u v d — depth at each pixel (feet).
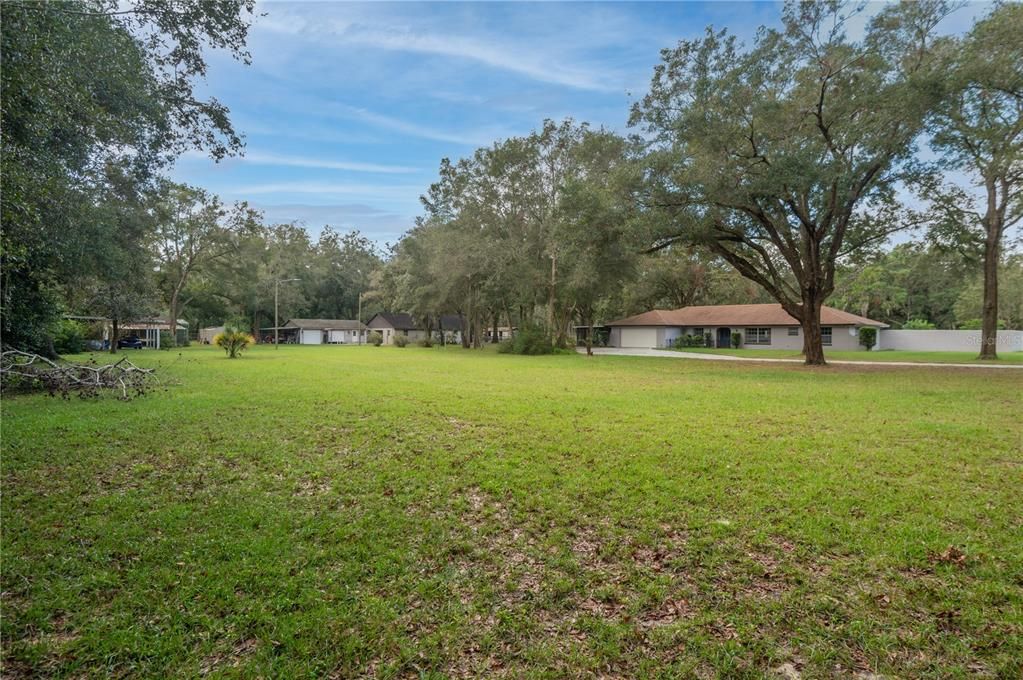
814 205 62.44
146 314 116.78
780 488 15.39
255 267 171.53
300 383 43.47
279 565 10.87
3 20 18.11
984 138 53.26
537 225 107.65
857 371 58.39
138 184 41.42
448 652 8.25
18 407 29.78
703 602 9.55
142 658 8.08
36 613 9.14
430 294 136.67
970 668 7.74
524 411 28.89
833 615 9.08
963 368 62.64
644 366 68.18
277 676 7.66
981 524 12.73
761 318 135.33
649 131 57.47
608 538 12.25
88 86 23.91
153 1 24.59
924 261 86.33
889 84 48.65
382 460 18.84
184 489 15.76
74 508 14.07
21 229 22.57
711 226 56.85
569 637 8.64
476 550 11.71
